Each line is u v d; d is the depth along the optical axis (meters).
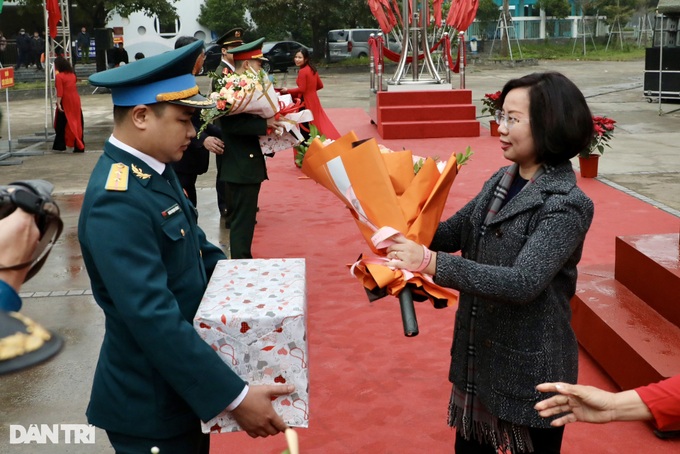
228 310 1.98
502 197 2.24
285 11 29.27
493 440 2.27
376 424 3.40
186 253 2.14
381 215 2.21
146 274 1.94
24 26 31.94
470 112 12.26
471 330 2.27
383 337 4.35
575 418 1.73
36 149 12.39
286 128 5.13
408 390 3.71
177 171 5.84
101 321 4.81
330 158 2.23
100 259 1.93
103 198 1.97
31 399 3.74
